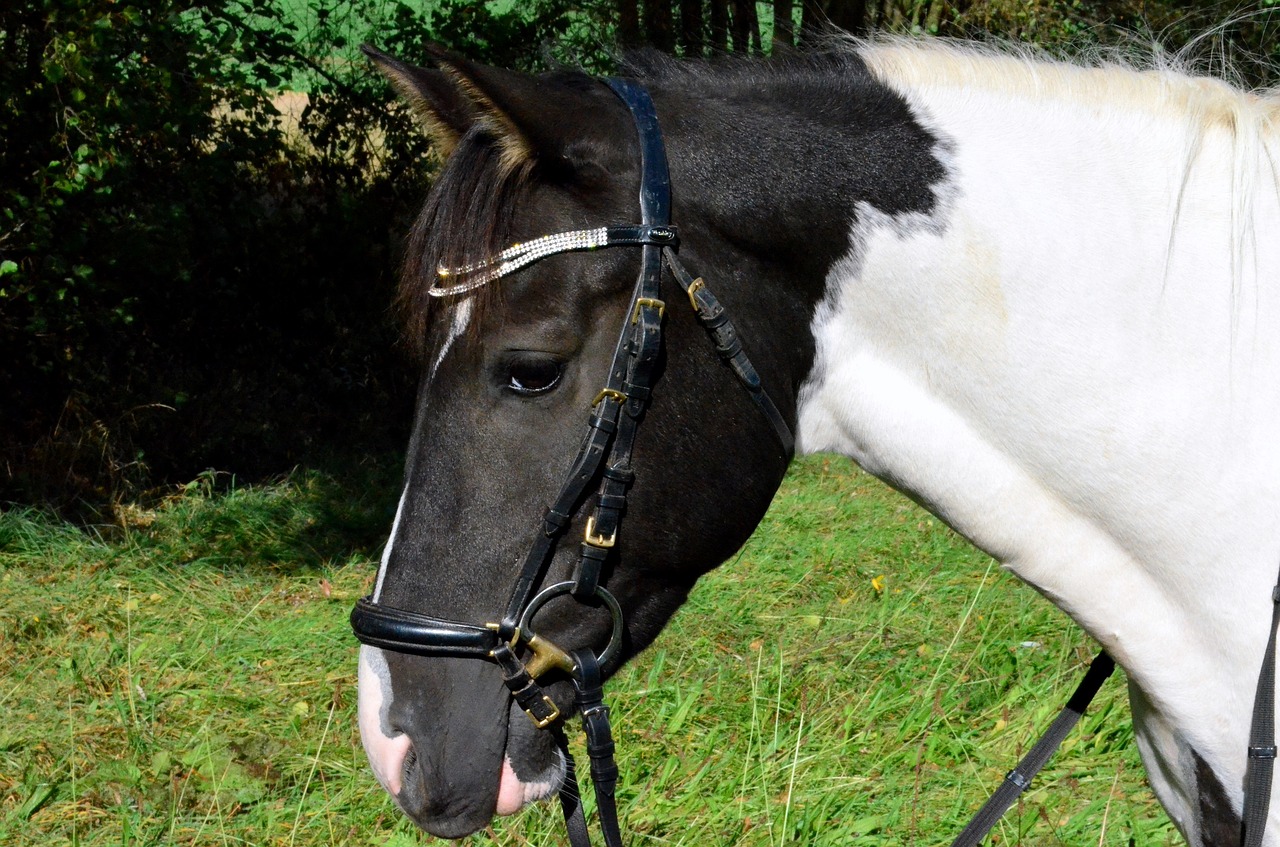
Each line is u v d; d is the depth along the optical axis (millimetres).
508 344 1409
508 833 2898
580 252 1406
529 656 1478
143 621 4363
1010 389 1495
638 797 3039
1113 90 1543
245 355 6723
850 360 1540
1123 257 1466
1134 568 1538
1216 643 1505
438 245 1418
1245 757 1521
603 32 6953
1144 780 3250
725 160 1472
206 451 6262
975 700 3695
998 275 1480
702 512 1496
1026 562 1568
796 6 6648
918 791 3109
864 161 1500
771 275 1493
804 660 3986
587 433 1428
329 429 6805
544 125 1388
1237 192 1444
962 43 1730
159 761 3256
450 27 6883
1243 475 1450
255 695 3799
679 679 3871
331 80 6762
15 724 3578
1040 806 2865
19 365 5855
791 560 5012
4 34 5137
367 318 6945
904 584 4727
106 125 5008
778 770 3139
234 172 6312
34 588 4566
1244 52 1839
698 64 1629
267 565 5020
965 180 1493
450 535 1453
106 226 5621
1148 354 1463
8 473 5551
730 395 1475
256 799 3178
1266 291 1446
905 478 1568
